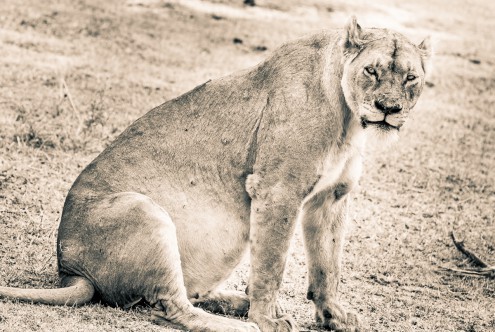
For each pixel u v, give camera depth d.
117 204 9.45
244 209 9.91
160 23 32.94
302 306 11.42
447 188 19.56
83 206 9.64
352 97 9.25
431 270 14.42
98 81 23.30
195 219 9.88
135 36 30.16
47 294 9.09
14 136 17.41
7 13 29.67
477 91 31.06
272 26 35.59
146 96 22.67
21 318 8.46
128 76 24.72
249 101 9.97
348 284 13.04
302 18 38.22
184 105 10.24
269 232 9.46
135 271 9.24
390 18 41.69
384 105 8.98
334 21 38.75
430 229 16.48
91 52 26.81
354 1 43.69
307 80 9.63
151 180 9.88
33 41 26.62
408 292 13.16
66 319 8.67
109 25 30.84
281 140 9.51
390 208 17.47
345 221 10.34
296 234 14.81
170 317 9.22
